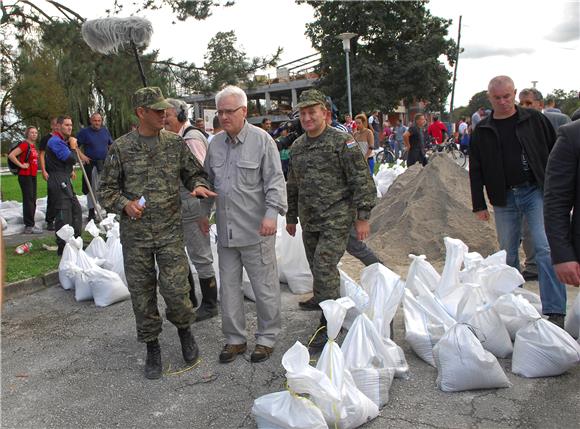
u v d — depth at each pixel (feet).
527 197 13.84
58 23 33.91
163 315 16.72
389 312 12.20
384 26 115.14
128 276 12.14
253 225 12.76
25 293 19.47
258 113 161.89
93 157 30.19
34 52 47.91
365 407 9.62
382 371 10.47
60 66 37.65
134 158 11.95
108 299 17.88
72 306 18.10
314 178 12.87
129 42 19.01
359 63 114.32
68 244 19.51
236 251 13.04
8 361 13.83
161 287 12.25
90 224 21.34
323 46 121.39
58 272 20.62
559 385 10.88
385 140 79.61
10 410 11.32
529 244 17.63
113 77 36.65
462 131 74.28
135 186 11.94
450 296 13.29
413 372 11.82
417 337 12.30
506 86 13.73
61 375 12.90
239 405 11.02
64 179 23.58
